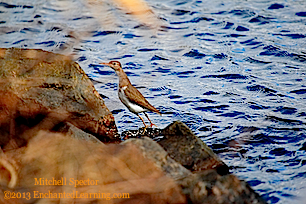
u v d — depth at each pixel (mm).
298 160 10531
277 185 9469
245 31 20250
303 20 21016
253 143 11516
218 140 11734
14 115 9945
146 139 8648
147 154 8289
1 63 10320
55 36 19125
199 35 20125
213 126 12656
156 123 12992
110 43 19469
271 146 11312
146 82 16062
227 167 9688
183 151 9289
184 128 9672
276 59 17469
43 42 18578
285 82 15555
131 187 7617
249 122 12781
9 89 10055
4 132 9406
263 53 18047
